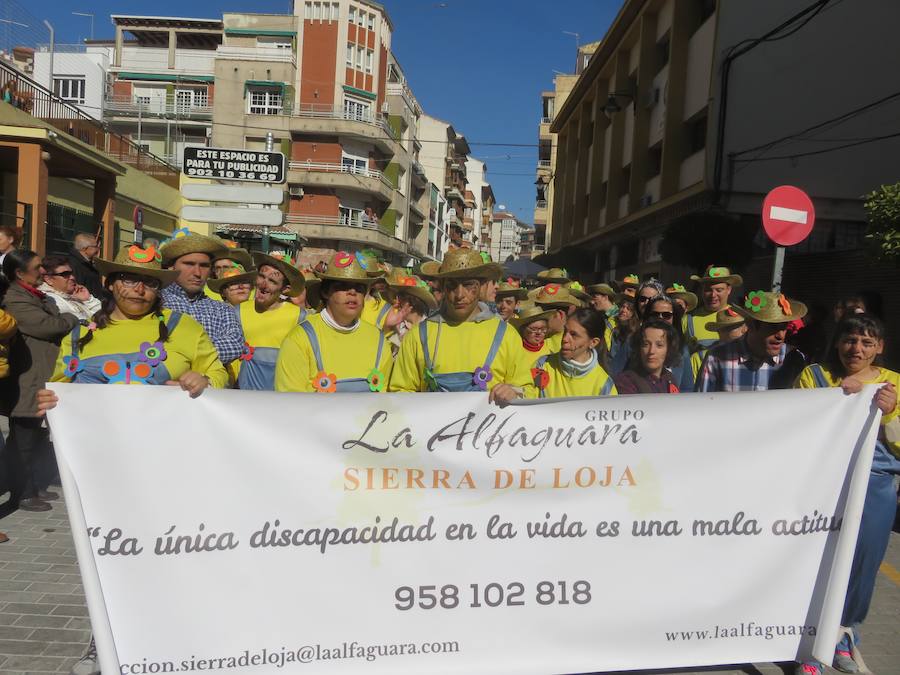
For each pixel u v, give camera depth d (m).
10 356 5.24
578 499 3.17
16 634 3.59
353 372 3.72
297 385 3.69
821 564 3.32
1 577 4.25
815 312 9.68
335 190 45.81
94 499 2.87
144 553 2.91
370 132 46.00
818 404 3.30
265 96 46.47
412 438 3.08
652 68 22.12
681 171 19.22
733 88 15.68
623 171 25.48
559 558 3.16
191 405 2.95
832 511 3.32
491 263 3.61
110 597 2.89
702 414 3.23
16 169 15.94
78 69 48.72
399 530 3.06
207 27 55.78
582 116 31.59
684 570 3.22
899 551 5.28
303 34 47.16
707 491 3.23
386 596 3.05
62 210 17.59
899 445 3.41
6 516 5.34
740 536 3.26
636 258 24.64
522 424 3.14
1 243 7.25
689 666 3.22
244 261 6.02
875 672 3.51
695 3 19.06
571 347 3.91
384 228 49.38
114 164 16.86
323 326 3.76
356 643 3.03
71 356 3.22
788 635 3.30
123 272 3.20
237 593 2.96
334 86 47.28
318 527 3.02
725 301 6.54
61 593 4.06
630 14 23.44
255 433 2.98
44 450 6.35
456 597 3.09
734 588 3.25
